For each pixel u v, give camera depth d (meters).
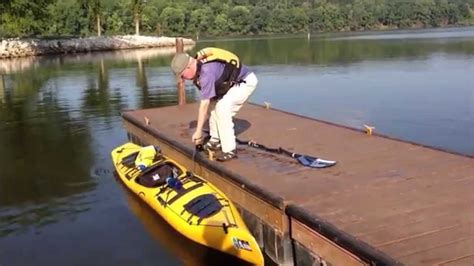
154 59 37.00
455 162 6.43
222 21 83.00
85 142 12.27
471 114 14.39
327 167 6.63
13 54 44.34
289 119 9.94
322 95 18.38
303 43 52.75
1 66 35.19
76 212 7.79
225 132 7.26
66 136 13.02
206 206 6.35
